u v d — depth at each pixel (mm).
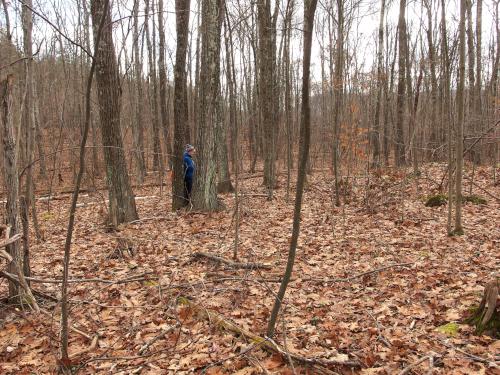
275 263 6379
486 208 9203
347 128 11867
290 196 12391
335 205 10602
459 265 5855
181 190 10695
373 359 3650
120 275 6125
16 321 4840
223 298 5090
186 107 12391
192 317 4656
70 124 16375
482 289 4934
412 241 7129
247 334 4094
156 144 19719
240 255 6793
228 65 7102
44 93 19062
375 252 6676
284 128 20594
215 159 10047
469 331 3998
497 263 5793
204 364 3799
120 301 5219
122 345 4258
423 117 14711
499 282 4012
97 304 4910
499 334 3844
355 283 5520
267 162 14414
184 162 10609
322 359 3656
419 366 3533
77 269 6555
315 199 11680
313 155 20469
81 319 4840
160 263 6531
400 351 3799
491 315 3936
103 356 4062
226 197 12297
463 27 6434
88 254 7273
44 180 17438
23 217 5121
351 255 6637
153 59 19984
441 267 5820
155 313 4812
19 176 4910
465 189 11477
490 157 16750
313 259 6504
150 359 3955
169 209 11148
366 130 11602
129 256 6887
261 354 3854
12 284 5020
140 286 5656
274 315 3725
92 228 9078
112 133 8852
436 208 9570
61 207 12570
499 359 3520
